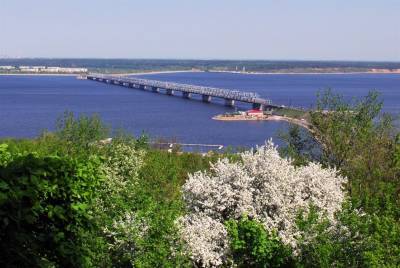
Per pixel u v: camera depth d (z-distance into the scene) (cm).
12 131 9456
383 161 2192
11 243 869
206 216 1669
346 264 1350
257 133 8994
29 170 921
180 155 3412
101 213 1422
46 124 10462
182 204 1656
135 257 1345
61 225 981
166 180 2453
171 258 1383
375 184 2030
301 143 2516
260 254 1540
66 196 988
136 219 1401
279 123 10331
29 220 862
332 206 1720
